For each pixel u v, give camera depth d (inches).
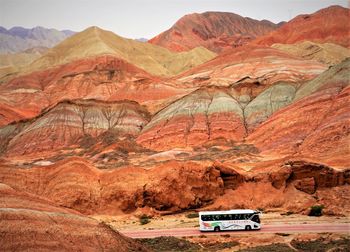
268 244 1844.2
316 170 2576.3
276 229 2070.6
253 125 4037.9
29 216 1433.3
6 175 2554.1
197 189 2566.4
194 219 2381.9
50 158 3757.4
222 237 1969.7
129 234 2076.8
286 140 3518.7
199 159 3253.0
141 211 2476.6
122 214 2487.7
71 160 2674.7
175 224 2281.0
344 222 2175.2
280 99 4180.6
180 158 3346.5
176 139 3996.1
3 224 1382.9
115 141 3996.1
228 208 2522.1
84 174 2603.3
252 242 1887.3
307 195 2524.6
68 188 2529.5
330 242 1815.9
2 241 1350.9
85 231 1489.9
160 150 3907.5
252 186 2623.0
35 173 2613.2
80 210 2482.8
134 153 3713.1
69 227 1473.9
